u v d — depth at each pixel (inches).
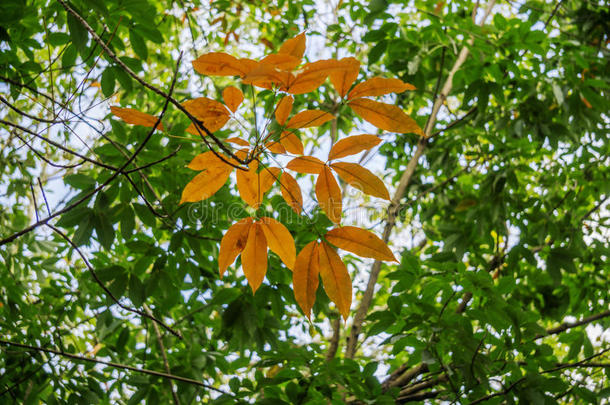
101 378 136.1
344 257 157.8
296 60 54.9
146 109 166.2
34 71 109.8
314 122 60.7
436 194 185.0
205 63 56.6
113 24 98.3
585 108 154.2
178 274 122.8
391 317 104.4
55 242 147.7
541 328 103.0
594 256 166.1
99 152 107.4
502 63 139.6
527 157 165.5
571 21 180.1
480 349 110.1
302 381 105.3
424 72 169.9
